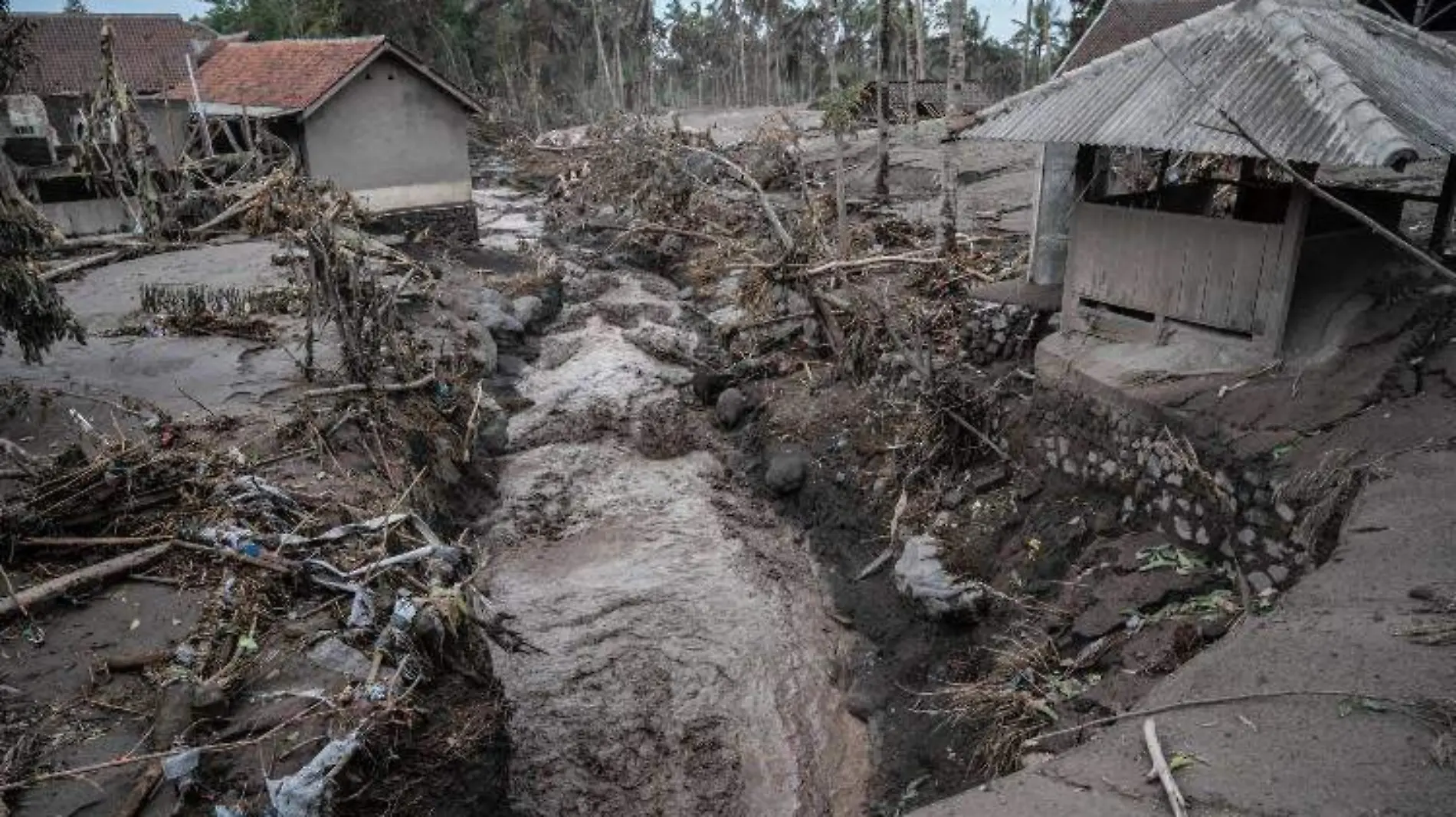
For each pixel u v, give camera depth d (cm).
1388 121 745
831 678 1102
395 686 759
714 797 946
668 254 2675
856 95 2056
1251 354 973
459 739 781
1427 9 1702
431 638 820
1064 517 1055
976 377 1322
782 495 1465
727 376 1795
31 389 1259
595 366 1980
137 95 3017
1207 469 897
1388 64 920
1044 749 798
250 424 1194
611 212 3116
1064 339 1146
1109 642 867
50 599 820
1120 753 541
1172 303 1025
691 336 2106
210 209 2344
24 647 780
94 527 922
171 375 1370
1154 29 1845
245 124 2347
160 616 821
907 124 3497
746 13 6931
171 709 701
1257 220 1109
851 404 1540
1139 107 939
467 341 1825
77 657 772
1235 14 973
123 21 3478
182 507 960
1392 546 673
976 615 1032
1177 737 536
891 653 1093
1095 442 1041
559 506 1476
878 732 1002
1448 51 1027
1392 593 623
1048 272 1380
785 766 984
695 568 1318
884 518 1284
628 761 985
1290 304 1015
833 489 1404
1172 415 934
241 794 655
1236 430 885
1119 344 1091
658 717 1047
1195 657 629
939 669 1022
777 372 1761
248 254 2083
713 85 7956
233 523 927
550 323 2241
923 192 2539
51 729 696
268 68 2612
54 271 1878
